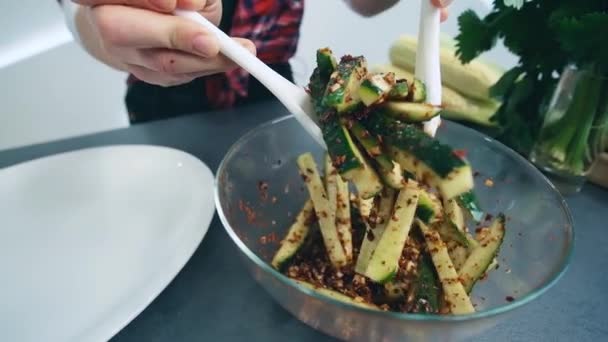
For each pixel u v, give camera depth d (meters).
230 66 0.34
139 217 0.41
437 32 0.31
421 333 0.27
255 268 0.29
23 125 1.09
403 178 0.29
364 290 0.33
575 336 0.34
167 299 0.35
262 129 0.39
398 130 0.27
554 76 0.47
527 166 0.37
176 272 0.34
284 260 0.35
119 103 1.13
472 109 0.52
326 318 0.28
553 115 0.45
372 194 0.27
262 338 0.33
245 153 0.38
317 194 0.37
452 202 0.32
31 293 0.35
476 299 0.34
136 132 0.53
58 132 1.07
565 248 0.31
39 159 0.45
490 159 0.40
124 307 0.32
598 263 0.40
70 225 0.40
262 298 0.36
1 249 0.38
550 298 0.37
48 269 0.37
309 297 0.27
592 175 0.48
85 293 0.35
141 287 0.33
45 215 0.41
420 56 0.31
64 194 0.43
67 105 1.13
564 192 0.46
